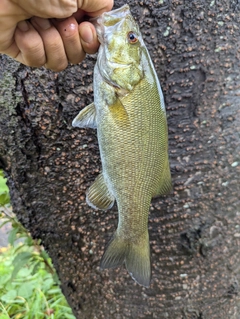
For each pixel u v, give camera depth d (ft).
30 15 0.85
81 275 1.45
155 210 1.36
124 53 0.99
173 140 1.30
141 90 0.99
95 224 1.37
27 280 2.35
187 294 1.44
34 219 1.38
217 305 1.48
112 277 1.43
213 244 1.40
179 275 1.42
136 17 1.18
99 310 1.50
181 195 1.34
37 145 1.27
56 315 2.03
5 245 2.97
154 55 1.22
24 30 0.89
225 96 1.28
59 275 1.49
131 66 0.99
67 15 0.85
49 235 1.40
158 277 1.42
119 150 1.01
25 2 0.80
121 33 0.98
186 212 1.36
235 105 1.29
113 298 1.47
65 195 1.33
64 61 0.98
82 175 1.30
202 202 1.35
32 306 2.12
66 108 1.23
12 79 1.20
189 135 1.29
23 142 1.26
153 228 1.38
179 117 1.28
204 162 1.32
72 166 1.29
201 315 1.47
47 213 1.36
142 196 1.07
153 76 1.01
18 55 1.00
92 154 1.28
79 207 1.35
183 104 1.26
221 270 1.44
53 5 0.81
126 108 1.00
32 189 1.33
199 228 1.37
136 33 1.00
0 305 2.14
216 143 1.31
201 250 1.39
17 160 1.29
